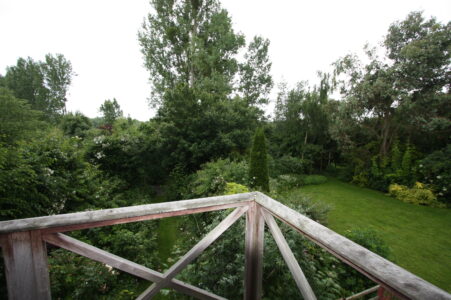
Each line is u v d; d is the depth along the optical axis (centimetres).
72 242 79
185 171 855
